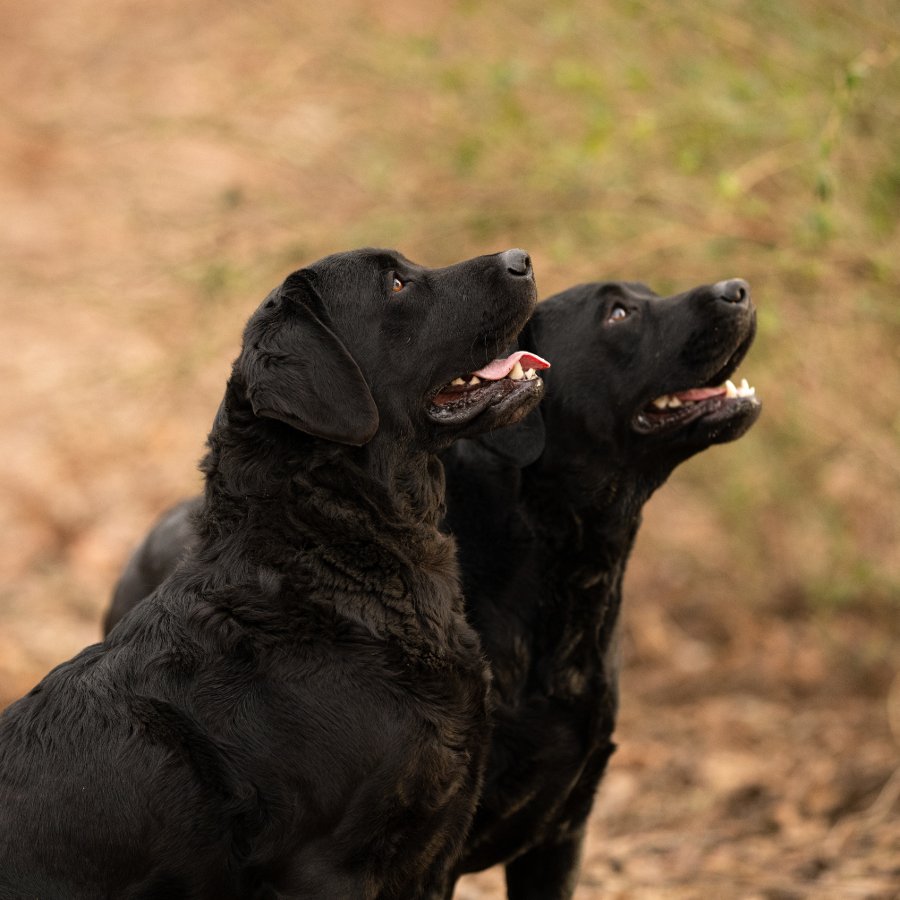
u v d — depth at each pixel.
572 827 7.98
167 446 17.66
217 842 6.23
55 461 17.78
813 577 14.34
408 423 6.92
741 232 11.98
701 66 11.62
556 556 7.72
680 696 13.58
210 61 19.05
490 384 7.14
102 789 6.18
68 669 6.62
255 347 6.55
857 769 11.30
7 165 24.03
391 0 14.24
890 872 9.44
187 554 6.83
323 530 6.55
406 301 6.98
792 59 11.56
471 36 13.12
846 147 11.69
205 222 13.11
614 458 7.98
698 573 15.28
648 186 12.34
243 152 17.14
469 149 12.18
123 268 15.14
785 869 9.80
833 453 13.38
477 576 7.63
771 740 12.30
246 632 6.39
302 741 6.22
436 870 6.69
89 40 23.52
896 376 13.02
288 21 13.47
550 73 12.42
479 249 13.09
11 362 19.45
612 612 7.93
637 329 8.02
